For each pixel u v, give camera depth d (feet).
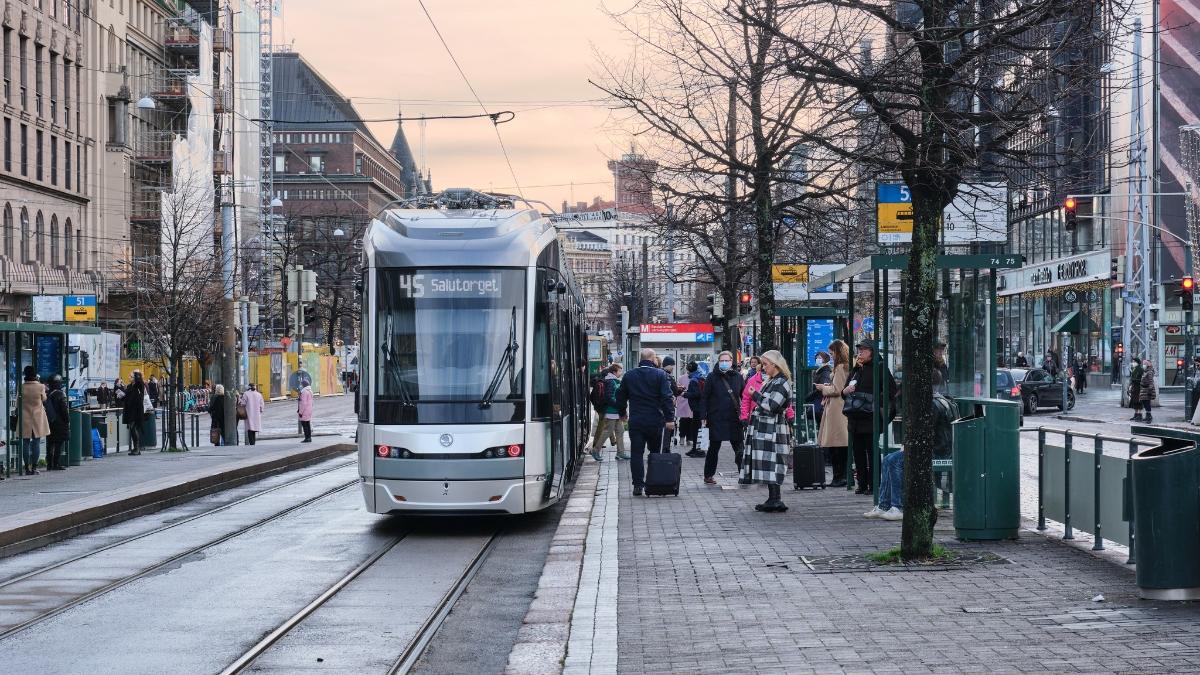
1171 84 192.03
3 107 187.83
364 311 57.67
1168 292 195.00
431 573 45.60
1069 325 200.34
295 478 91.50
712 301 129.70
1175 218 194.18
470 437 55.52
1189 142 172.76
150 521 63.77
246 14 326.03
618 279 359.46
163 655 31.53
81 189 221.66
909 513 41.14
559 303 61.62
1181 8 191.72
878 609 33.45
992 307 52.70
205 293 180.96
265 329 283.18
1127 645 28.09
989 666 26.58
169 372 131.23
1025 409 153.48
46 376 97.91
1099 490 42.47
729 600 35.40
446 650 32.45
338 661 30.96
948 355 54.29
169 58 276.82
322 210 544.62
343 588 42.24
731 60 68.64
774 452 56.80
